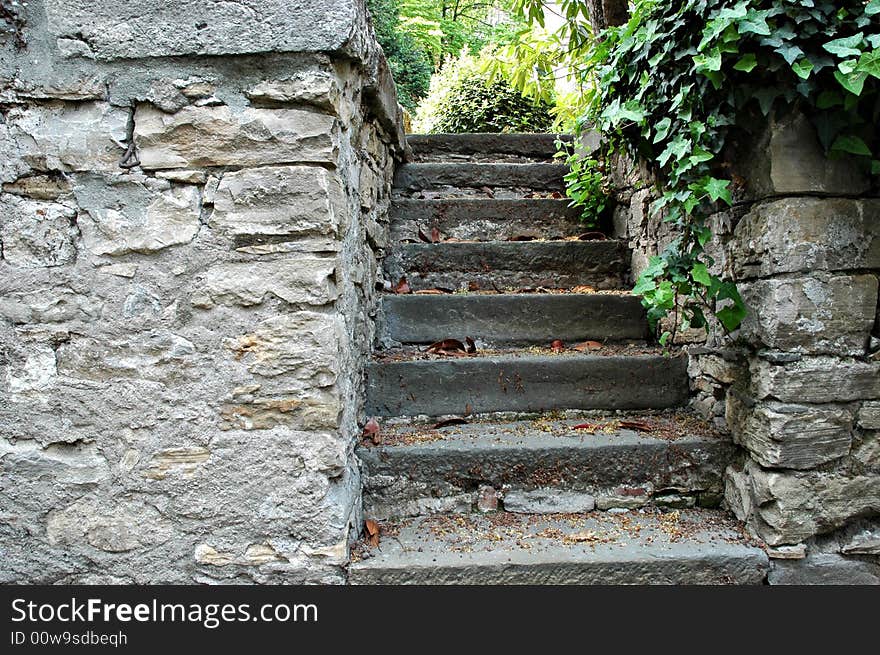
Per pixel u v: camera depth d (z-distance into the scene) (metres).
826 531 1.95
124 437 1.78
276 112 1.75
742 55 1.83
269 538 1.79
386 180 3.20
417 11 9.29
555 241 3.22
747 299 2.05
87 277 1.77
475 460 2.16
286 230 1.75
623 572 1.88
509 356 2.63
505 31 8.00
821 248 1.89
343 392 1.88
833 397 1.91
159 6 1.72
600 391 2.54
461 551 1.92
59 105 1.75
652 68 2.24
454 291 3.11
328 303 1.78
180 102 1.75
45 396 1.77
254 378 1.77
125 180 1.75
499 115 5.11
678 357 2.58
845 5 1.78
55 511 1.79
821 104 1.83
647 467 2.20
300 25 1.71
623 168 3.24
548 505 2.18
